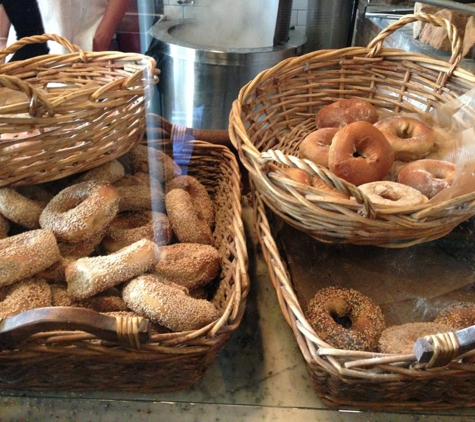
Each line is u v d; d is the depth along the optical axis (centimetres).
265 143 95
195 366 59
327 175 58
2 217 74
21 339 49
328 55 99
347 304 71
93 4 88
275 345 72
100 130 70
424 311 71
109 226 75
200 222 82
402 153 88
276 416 61
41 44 94
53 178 72
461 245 81
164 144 87
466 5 87
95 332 49
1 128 59
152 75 77
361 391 57
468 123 88
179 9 108
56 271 69
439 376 53
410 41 116
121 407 62
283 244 83
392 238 69
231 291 68
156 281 65
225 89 101
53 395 62
